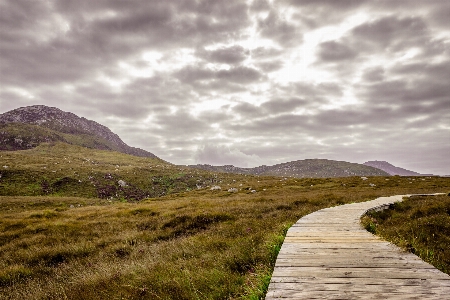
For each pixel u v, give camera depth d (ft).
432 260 21.30
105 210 92.02
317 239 24.13
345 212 44.96
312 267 16.25
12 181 313.53
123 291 20.08
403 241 21.30
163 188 394.73
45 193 305.32
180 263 25.55
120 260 32.58
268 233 33.55
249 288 15.52
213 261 25.20
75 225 60.75
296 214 52.70
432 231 37.14
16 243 46.91
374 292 12.27
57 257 38.22
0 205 178.60
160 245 37.42
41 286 26.91
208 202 97.35
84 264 33.83
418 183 194.39
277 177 439.22
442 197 74.79
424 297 11.66
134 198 342.03
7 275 30.81
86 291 22.17
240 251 26.32
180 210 74.18
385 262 16.84
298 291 12.66
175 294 18.79
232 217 56.54
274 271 15.67
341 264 16.65
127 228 56.08
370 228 30.60
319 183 215.10
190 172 487.61
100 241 44.80
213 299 17.33
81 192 326.03
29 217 81.00
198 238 38.17
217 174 496.64
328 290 12.67
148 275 23.09
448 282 13.33
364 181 212.43
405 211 59.47
